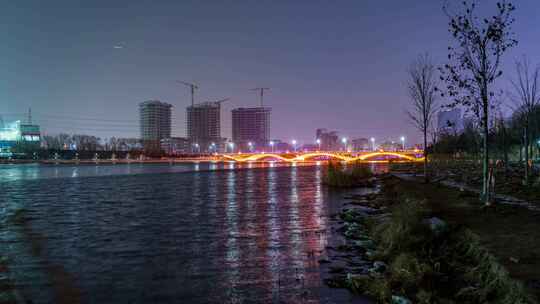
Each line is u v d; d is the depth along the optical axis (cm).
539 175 3203
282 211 2673
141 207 2945
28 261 1477
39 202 3300
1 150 19738
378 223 1878
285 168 11412
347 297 1089
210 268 1377
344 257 1470
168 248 1662
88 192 4209
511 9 1761
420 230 1470
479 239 1278
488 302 945
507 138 4997
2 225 2209
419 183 3500
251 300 1088
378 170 8256
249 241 1773
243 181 5878
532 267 1002
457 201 2148
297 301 1072
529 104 2750
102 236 1905
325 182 4988
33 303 1086
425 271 1138
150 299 1109
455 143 7031
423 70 3816
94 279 1274
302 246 1662
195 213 2628
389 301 1027
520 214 1686
